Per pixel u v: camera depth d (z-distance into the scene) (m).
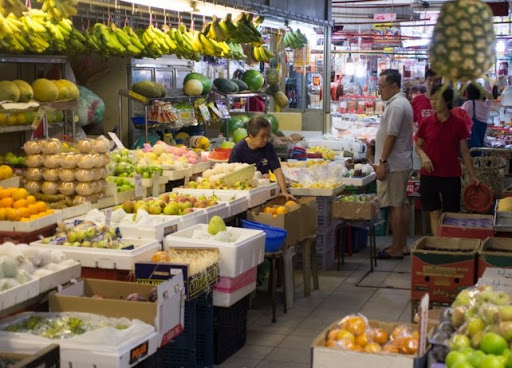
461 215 6.82
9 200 5.29
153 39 7.75
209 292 5.04
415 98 10.38
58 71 7.77
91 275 4.87
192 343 4.81
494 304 3.54
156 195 6.93
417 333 3.59
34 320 4.03
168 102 8.86
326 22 11.80
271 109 12.83
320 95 12.63
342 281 7.66
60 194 5.95
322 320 6.32
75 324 3.97
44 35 6.39
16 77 8.16
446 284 5.11
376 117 14.95
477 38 2.54
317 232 8.02
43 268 4.48
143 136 9.04
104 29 7.25
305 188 7.91
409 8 19.62
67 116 7.79
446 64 2.56
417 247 5.38
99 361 3.69
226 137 10.83
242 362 5.32
